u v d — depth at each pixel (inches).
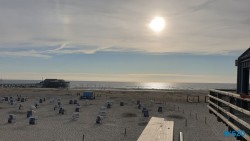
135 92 5206.7
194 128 1688.0
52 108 2645.2
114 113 2315.5
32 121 1781.5
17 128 1647.4
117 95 4259.4
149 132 217.2
